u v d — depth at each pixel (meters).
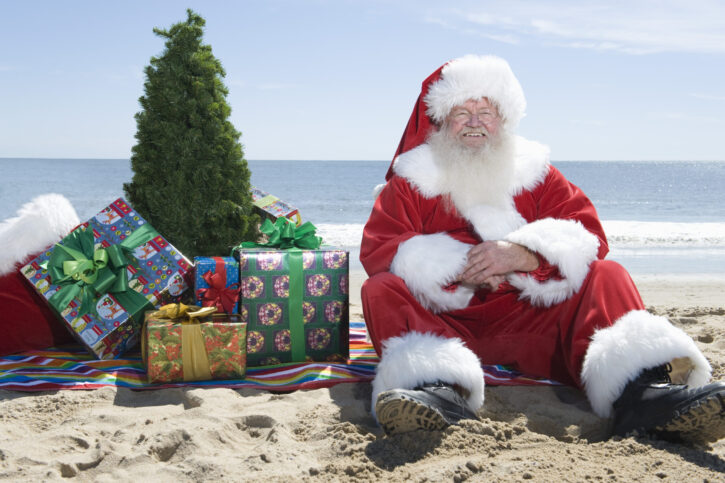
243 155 4.14
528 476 1.90
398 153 3.42
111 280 3.11
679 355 2.26
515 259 2.68
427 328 2.57
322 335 3.27
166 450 2.22
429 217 3.04
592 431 2.43
